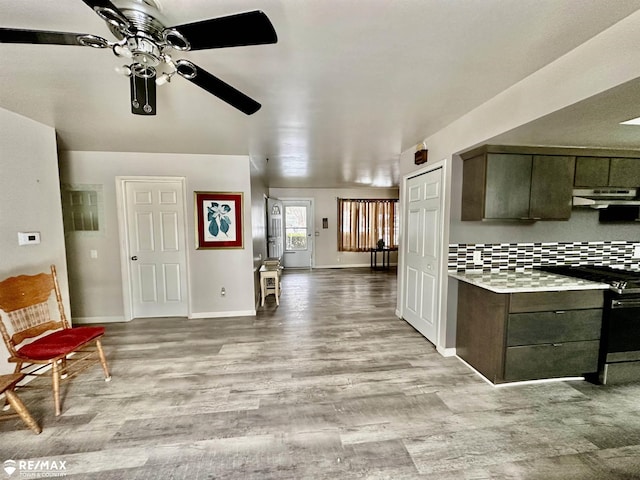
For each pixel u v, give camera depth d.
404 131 2.74
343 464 1.53
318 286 5.73
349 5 1.10
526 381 2.28
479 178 2.39
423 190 3.16
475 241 2.73
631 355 2.24
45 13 1.15
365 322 3.70
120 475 1.47
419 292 3.32
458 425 1.82
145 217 3.74
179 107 2.10
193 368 2.54
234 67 1.56
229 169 3.74
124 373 2.46
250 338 3.19
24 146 2.29
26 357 1.90
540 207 2.43
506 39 1.33
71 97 1.93
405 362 2.64
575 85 1.42
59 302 2.34
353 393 2.17
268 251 6.15
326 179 5.95
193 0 1.08
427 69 1.60
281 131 2.69
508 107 1.87
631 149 2.47
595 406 2.00
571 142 2.25
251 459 1.57
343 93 1.90
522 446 1.65
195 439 1.71
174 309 3.90
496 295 2.21
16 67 1.54
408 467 1.51
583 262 2.89
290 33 1.27
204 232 3.76
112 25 1.02
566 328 2.22
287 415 1.92
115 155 3.51
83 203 3.51
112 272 3.64
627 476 1.46
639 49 1.16
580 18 1.18
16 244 2.23
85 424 1.84
